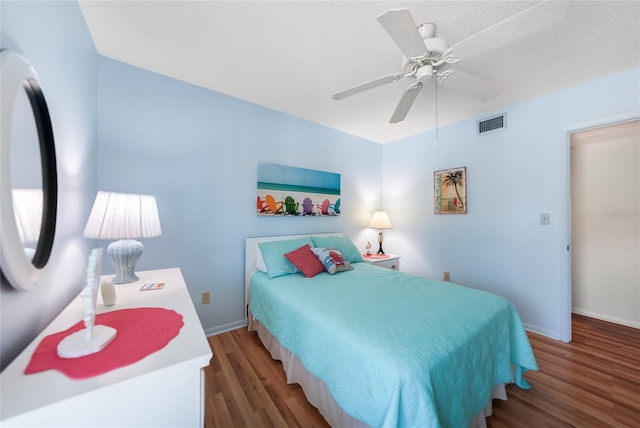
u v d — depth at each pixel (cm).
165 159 209
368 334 117
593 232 291
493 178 275
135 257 142
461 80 155
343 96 173
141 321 90
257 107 262
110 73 185
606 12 139
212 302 235
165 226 210
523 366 157
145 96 200
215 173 235
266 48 172
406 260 364
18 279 70
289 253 239
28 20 85
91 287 72
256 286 224
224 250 242
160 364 66
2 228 64
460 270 304
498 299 164
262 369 183
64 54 118
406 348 105
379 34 158
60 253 109
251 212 259
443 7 135
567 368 185
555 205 233
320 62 188
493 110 273
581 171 300
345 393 111
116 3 135
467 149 297
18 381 58
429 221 337
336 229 338
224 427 134
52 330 83
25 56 83
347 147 349
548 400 153
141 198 128
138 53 180
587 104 215
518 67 193
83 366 64
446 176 316
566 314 227
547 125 238
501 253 269
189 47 172
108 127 184
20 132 78
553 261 235
